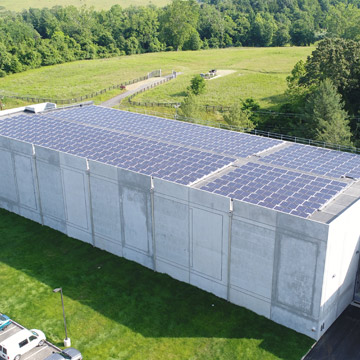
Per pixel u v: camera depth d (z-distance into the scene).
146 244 40.84
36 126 56.38
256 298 34.81
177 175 39.09
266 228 32.25
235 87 111.56
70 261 43.31
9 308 36.97
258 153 45.16
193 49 180.00
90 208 44.22
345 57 82.19
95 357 31.61
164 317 35.28
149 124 56.72
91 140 50.12
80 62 158.62
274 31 187.00
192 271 38.34
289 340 32.31
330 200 33.94
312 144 68.56
